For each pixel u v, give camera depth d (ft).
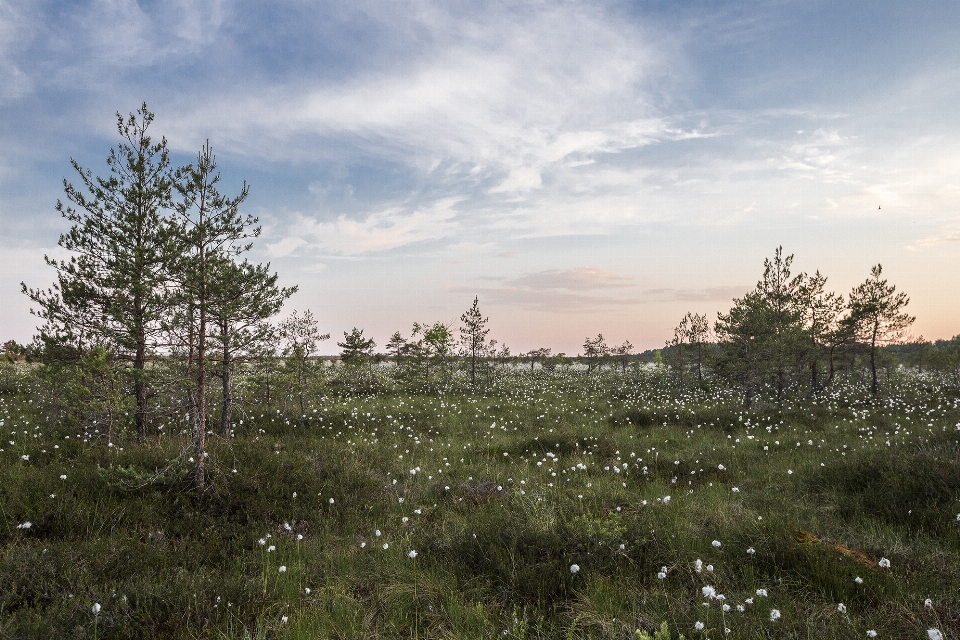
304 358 53.06
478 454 37.22
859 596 14.49
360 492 25.96
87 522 19.21
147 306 29.22
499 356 108.58
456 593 15.66
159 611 13.85
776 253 71.26
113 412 31.35
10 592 13.93
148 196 32.68
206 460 26.37
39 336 32.50
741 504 23.91
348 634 13.57
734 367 69.26
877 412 56.13
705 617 13.19
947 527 19.25
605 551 17.35
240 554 18.70
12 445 30.04
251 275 29.35
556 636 13.14
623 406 67.62
